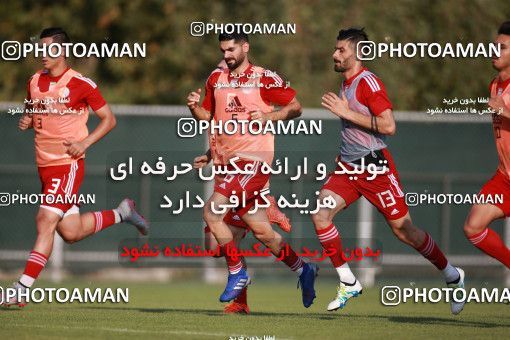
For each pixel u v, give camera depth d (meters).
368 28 72.62
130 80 73.19
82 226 37.78
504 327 32.22
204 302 44.69
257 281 63.94
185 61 72.25
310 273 35.59
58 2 74.38
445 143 60.59
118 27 73.88
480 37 73.81
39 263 34.88
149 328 30.34
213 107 35.12
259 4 71.06
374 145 33.47
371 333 29.80
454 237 60.12
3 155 58.69
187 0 72.50
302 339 28.23
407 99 70.94
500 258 32.91
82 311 36.16
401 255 59.44
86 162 58.34
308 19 73.19
